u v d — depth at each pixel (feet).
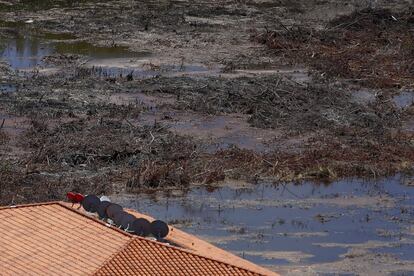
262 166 209.26
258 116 242.99
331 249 172.04
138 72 279.90
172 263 115.44
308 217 185.98
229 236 174.29
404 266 166.71
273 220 183.21
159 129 226.58
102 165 203.51
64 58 288.71
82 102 245.24
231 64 292.20
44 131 218.79
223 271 117.50
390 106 258.98
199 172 201.67
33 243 118.01
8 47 301.22
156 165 201.87
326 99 257.75
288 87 263.70
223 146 221.87
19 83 258.16
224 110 246.88
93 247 115.96
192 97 254.88
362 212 190.29
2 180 185.68
